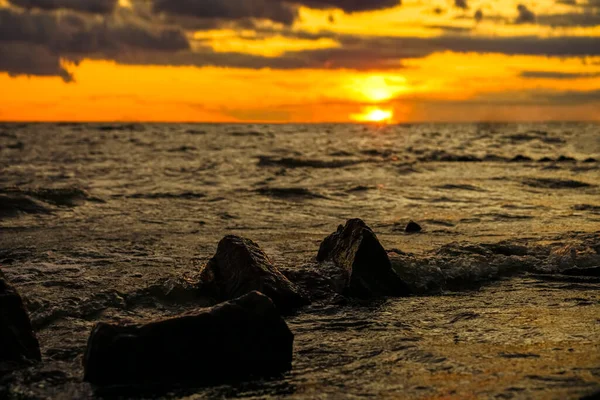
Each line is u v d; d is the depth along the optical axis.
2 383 4.93
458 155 37.62
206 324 5.23
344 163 32.22
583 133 80.19
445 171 27.94
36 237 11.89
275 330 5.38
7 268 8.82
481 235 12.13
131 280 8.18
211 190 21.00
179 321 5.19
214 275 7.72
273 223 14.07
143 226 13.41
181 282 7.72
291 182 24.05
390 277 7.99
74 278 8.25
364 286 7.78
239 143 56.34
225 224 13.81
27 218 14.55
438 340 5.95
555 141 57.78
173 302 7.40
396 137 70.75
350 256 8.14
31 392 4.80
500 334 6.09
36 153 40.78
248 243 7.90
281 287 7.22
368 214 15.69
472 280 8.52
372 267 8.02
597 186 21.78
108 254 10.09
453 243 10.15
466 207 16.91
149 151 43.59
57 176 25.88
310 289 7.67
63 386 4.91
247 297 5.49
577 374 4.87
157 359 5.07
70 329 6.36
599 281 8.44
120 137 68.31
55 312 6.75
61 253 10.11
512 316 6.76
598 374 4.86
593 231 12.41
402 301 7.56
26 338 5.47
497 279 8.63
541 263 9.22
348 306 7.30
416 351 5.62
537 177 24.48
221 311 5.32
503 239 11.51
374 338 6.05
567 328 6.24
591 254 9.31
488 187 21.64
